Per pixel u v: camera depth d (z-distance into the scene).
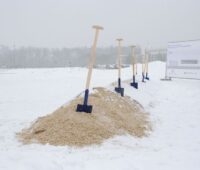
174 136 7.03
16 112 9.93
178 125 8.28
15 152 5.07
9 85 21.23
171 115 9.70
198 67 19.48
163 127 8.02
